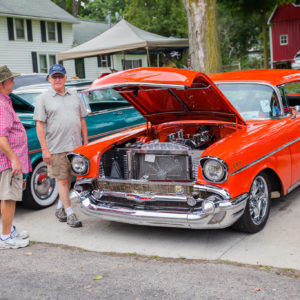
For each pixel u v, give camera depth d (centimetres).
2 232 407
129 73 398
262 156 395
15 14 2325
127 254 378
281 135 431
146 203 386
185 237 412
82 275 332
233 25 4438
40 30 2503
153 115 488
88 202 409
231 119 441
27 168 410
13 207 405
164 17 3422
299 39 3428
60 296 296
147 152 399
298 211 462
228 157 351
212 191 352
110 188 403
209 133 461
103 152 419
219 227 361
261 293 285
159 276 323
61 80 446
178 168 389
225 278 312
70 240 422
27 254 386
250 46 4706
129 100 455
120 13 4200
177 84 364
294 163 457
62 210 479
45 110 445
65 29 2655
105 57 2836
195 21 883
